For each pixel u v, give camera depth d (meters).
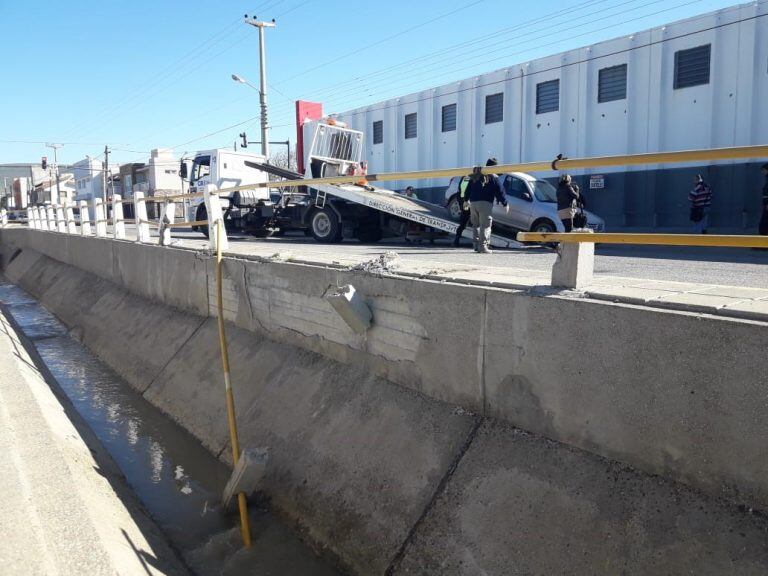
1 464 3.66
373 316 4.61
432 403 4.07
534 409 3.37
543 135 20.44
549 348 3.25
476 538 3.28
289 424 5.07
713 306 2.69
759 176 16.14
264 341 6.30
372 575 3.62
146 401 7.41
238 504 4.55
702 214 14.97
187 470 5.56
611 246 12.66
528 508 3.16
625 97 18.36
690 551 2.55
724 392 2.55
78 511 3.29
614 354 2.94
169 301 8.88
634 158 3.05
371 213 15.29
